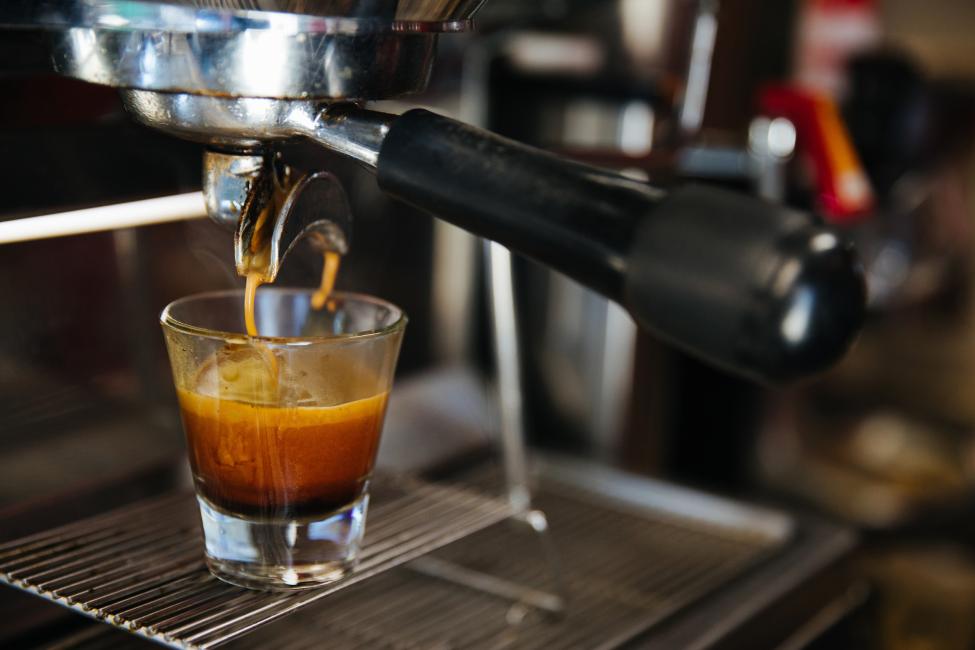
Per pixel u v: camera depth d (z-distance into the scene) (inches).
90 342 21.4
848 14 39.7
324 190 17.5
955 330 53.1
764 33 38.3
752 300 14.5
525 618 21.8
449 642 21.1
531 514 21.5
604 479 26.9
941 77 49.8
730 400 41.1
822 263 14.6
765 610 22.1
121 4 16.1
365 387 17.5
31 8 16.5
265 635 21.1
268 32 16.0
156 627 16.8
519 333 32.0
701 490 26.4
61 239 20.9
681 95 27.9
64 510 20.9
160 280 22.2
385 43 16.6
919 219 44.8
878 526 43.4
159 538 19.5
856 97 37.3
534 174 15.8
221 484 17.4
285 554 17.4
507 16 26.9
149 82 16.3
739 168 35.7
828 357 14.7
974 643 40.5
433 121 16.5
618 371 30.9
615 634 21.2
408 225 26.5
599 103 27.8
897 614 41.5
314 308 18.8
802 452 46.5
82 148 20.6
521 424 25.3
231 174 17.3
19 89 19.8
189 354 17.3
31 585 17.7
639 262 15.0
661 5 26.8
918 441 50.2
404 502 20.5
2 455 20.4
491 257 23.8
